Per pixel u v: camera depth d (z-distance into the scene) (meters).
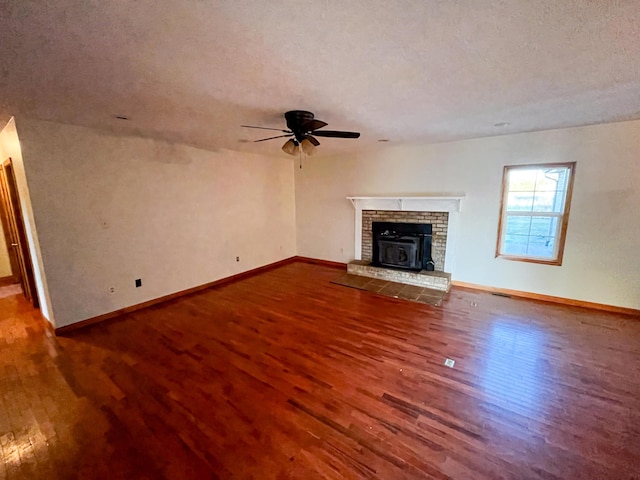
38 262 3.28
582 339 2.94
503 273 4.19
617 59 1.71
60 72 1.84
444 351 2.75
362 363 2.58
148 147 3.85
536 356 2.65
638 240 3.35
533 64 1.79
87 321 3.43
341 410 2.03
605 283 3.58
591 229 3.56
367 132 3.69
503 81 2.05
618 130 3.28
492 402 2.09
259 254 5.66
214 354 2.76
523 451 1.70
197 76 1.93
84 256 3.37
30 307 3.94
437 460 1.65
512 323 3.29
